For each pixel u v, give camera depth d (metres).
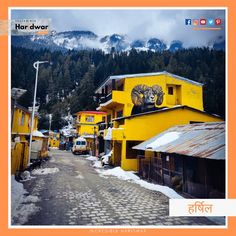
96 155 29.84
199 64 37.19
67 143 50.97
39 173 14.60
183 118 18.52
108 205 8.00
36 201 8.16
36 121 27.02
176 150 10.09
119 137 17.42
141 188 11.09
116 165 19.89
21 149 13.76
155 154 15.79
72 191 9.95
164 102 23.31
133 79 22.64
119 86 24.27
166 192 9.98
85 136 38.81
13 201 7.57
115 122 21.09
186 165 9.81
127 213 7.18
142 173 14.55
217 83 31.58
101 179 13.47
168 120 18.23
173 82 24.02
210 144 9.03
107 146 25.08
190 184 9.30
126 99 22.06
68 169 17.38
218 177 8.27
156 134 17.86
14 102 15.16
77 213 7.07
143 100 22.56
